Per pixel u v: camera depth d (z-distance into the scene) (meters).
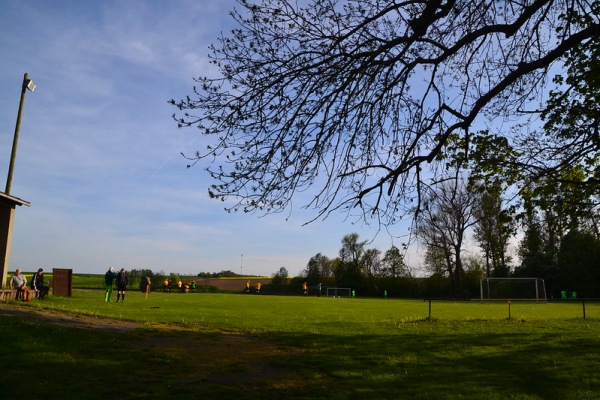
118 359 10.77
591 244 23.17
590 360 12.02
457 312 28.11
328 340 14.38
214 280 82.19
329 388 9.45
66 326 13.78
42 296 24.44
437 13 7.42
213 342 13.55
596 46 10.51
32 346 11.02
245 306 29.36
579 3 8.16
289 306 31.17
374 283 69.62
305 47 7.52
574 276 55.34
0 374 8.96
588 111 10.98
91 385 8.83
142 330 14.51
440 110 7.38
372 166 7.10
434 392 9.16
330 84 7.43
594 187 10.55
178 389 8.91
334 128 7.33
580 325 18.80
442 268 60.19
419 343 14.18
